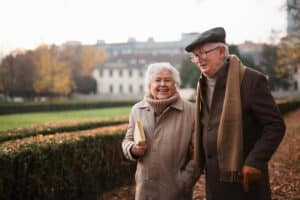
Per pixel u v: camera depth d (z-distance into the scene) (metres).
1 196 3.34
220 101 2.22
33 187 3.76
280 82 43.41
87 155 4.73
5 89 48.16
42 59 49.66
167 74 2.64
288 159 7.40
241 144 2.06
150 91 2.73
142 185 2.64
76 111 34.09
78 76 66.56
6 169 3.40
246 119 2.12
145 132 2.67
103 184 5.23
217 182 2.23
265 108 2.07
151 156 2.62
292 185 5.23
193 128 2.64
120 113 29.16
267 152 2.00
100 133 5.30
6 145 3.96
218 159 2.14
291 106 25.59
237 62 2.20
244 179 2.01
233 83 2.12
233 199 2.18
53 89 50.44
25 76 51.50
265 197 2.17
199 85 2.39
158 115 2.68
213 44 2.19
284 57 23.14
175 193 2.58
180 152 2.61
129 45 123.44
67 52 63.09
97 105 41.19
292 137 11.34
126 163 5.82
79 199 4.63
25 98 56.03
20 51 52.50
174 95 2.68
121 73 76.38
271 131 2.03
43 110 34.22
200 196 4.98
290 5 17.48
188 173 2.57
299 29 18.98
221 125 2.11
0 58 47.62
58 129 8.12
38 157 3.80
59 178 4.14
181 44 114.62
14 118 23.30
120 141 5.66
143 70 76.06
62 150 4.21
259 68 41.72
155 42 121.19
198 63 2.26
